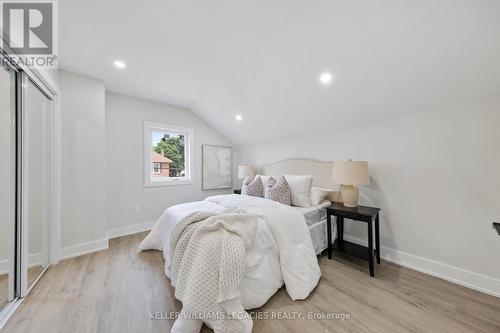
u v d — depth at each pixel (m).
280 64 2.13
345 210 2.09
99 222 2.52
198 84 2.81
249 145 4.25
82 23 1.62
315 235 2.22
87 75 2.48
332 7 1.47
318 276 1.76
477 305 1.48
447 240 1.84
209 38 1.86
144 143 3.30
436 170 1.89
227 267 1.25
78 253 2.36
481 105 1.64
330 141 2.78
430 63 1.57
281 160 3.53
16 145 1.58
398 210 2.14
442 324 1.30
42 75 1.80
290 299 1.56
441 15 1.30
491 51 1.36
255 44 1.94
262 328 1.28
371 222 1.88
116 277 1.88
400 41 1.52
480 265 1.67
